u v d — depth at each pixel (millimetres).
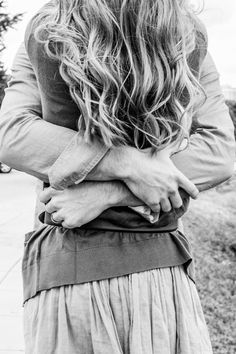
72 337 1562
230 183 10320
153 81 1444
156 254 1615
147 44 1452
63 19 1503
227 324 4430
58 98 1565
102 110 1421
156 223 1624
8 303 5113
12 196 17594
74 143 1540
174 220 1670
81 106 1458
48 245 1641
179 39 1490
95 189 1562
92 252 1584
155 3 1458
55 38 1471
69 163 1527
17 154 1600
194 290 1707
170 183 1554
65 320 1557
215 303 4941
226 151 1713
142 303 1567
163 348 1562
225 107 1819
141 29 1440
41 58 1537
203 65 1796
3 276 6148
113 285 1567
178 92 1482
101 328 1549
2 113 1684
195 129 1765
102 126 1441
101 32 1456
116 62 1440
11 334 4312
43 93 1596
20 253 7477
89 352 1566
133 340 1544
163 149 1551
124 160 1526
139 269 1584
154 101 1457
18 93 1712
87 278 1563
